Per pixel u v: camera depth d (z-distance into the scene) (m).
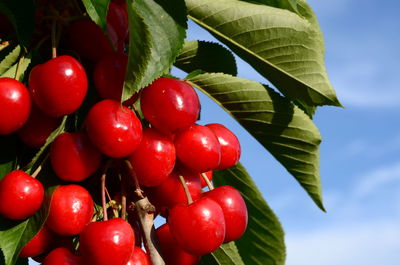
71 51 0.62
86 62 0.63
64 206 0.60
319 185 0.69
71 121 0.62
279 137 0.68
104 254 0.59
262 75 0.69
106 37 0.62
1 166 0.61
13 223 0.60
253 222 0.72
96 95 0.62
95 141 0.60
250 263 0.73
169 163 0.61
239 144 0.66
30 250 0.61
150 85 0.61
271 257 0.72
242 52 0.68
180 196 0.63
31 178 0.60
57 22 0.62
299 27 0.66
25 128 0.61
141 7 0.60
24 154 0.62
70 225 0.60
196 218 0.61
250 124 0.68
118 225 0.59
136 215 0.62
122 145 0.59
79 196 0.60
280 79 0.68
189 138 0.62
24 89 0.60
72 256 0.60
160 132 0.62
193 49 0.69
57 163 0.60
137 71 0.59
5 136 0.62
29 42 0.61
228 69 0.70
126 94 0.59
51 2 0.62
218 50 0.69
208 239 0.61
